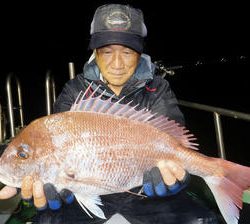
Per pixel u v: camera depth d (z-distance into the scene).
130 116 0.68
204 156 0.69
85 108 0.67
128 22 0.78
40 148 0.65
